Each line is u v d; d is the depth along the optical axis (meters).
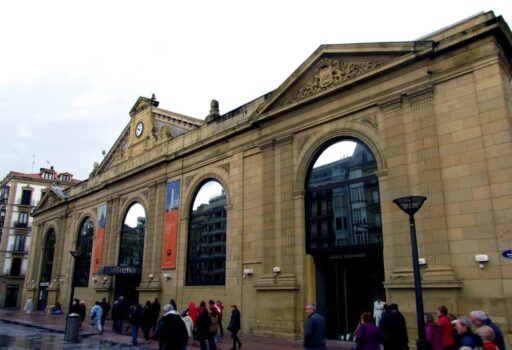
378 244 16.44
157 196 29.02
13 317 33.91
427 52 15.84
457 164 14.67
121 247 32.31
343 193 18.17
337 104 18.80
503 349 7.13
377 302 16.16
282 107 20.78
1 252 61.97
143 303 27.03
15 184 65.19
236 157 23.45
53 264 41.56
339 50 18.84
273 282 19.25
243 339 18.39
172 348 8.52
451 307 13.58
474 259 13.62
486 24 14.51
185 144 27.80
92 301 33.66
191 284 24.70
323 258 18.83
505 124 13.79
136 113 34.62
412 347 14.18
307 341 9.03
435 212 14.73
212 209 24.69
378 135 17.12
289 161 20.25
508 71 15.45
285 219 19.72
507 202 13.29
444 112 15.38
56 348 16.55
